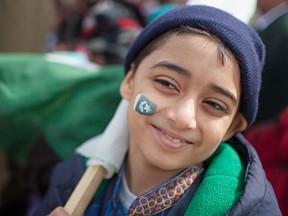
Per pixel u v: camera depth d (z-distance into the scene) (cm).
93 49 180
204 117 76
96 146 97
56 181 98
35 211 108
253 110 84
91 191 87
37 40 185
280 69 148
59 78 127
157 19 84
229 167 83
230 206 78
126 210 86
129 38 180
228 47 76
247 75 78
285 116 125
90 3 214
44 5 186
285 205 111
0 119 128
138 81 81
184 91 75
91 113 127
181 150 77
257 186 78
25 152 137
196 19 77
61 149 128
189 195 83
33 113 128
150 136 78
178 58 75
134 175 87
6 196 155
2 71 126
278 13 186
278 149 119
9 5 177
